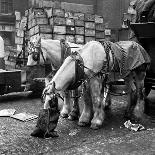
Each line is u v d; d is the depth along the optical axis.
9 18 16.94
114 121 6.07
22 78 8.55
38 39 6.70
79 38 9.17
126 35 10.05
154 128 5.58
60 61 6.55
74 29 9.06
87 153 4.14
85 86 5.56
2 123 5.93
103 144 4.55
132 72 6.03
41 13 8.89
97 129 5.49
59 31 8.79
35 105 7.61
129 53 5.79
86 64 5.28
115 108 7.22
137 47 5.96
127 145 4.46
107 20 17.55
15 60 10.08
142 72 6.13
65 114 6.27
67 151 4.30
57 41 6.64
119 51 5.69
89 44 5.46
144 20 7.02
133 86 6.15
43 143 4.75
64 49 6.48
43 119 4.99
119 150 4.24
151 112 6.80
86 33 9.32
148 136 4.96
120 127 5.64
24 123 5.94
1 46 9.25
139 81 6.13
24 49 9.54
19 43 10.05
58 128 5.55
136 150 4.23
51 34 8.68
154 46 6.74
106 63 5.50
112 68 5.63
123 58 5.70
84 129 5.50
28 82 8.30
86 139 4.93
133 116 6.07
